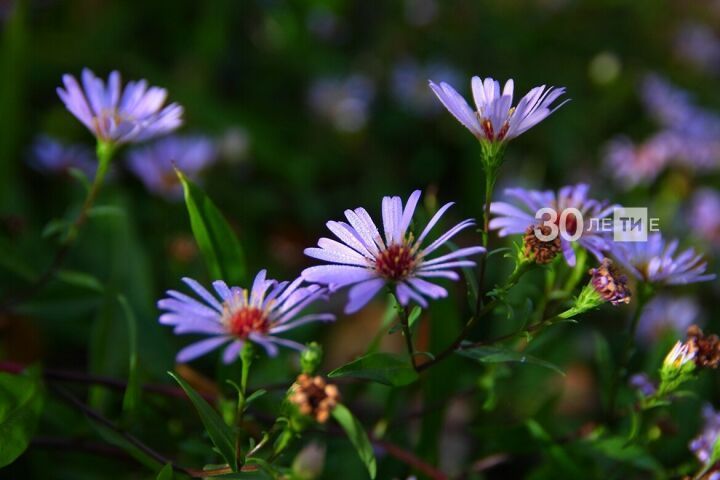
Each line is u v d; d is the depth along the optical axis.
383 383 0.36
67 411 0.44
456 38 0.96
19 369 0.42
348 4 0.97
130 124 0.42
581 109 0.88
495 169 0.36
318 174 0.81
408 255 0.35
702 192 0.71
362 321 0.63
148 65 0.80
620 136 0.84
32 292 0.45
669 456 0.46
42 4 0.85
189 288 0.56
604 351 0.41
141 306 0.49
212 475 0.36
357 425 0.35
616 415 0.42
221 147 0.73
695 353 0.38
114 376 0.47
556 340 0.47
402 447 0.46
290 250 0.71
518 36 0.97
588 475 0.42
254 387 0.42
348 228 0.35
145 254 0.52
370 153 0.84
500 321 0.53
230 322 0.34
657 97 0.85
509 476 0.52
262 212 0.73
